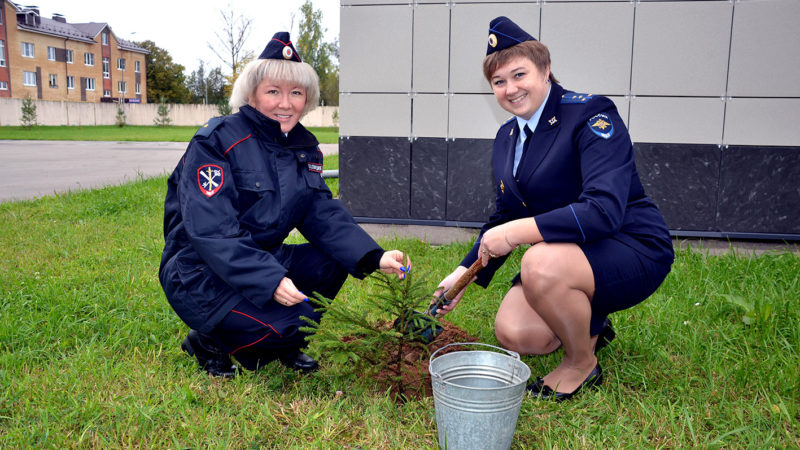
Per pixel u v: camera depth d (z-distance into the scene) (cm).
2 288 350
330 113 5784
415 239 484
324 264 253
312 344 225
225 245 208
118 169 1263
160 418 204
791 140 502
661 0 500
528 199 236
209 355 245
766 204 511
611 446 193
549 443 188
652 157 518
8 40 5169
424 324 217
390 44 533
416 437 198
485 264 225
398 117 541
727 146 509
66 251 455
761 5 489
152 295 340
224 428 200
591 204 202
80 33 6091
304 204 245
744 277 368
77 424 202
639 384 239
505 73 221
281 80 225
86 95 6166
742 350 263
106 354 260
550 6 514
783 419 208
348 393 226
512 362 194
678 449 190
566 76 521
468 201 543
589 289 215
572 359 228
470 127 534
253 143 229
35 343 267
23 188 908
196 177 216
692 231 523
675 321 295
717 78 502
